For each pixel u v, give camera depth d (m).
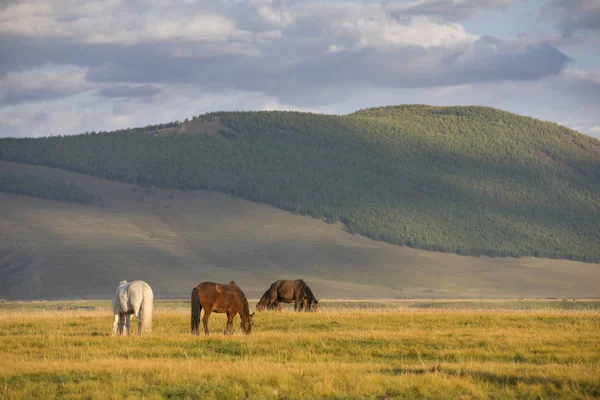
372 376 15.92
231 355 20.72
